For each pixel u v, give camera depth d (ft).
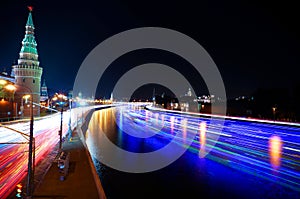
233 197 56.18
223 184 63.31
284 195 55.42
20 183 44.04
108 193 58.90
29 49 209.26
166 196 57.41
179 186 62.90
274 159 79.87
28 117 183.62
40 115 221.25
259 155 85.51
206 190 59.98
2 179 45.96
